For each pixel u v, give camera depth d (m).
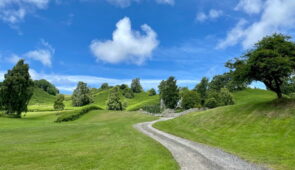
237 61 29.89
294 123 20.55
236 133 23.36
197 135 25.95
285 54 25.80
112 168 11.38
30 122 54.44
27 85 69.25
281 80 28.73
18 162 12.80
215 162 12.75
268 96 106.44
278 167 11.66
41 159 13.50
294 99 26.34
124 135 26.38
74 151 16.05
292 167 11.58
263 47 26.72
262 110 27.39
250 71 26.36
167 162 12.53
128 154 14.75
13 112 67.06
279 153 14.61
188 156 14.40
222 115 33.31
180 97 97.81
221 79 118.38
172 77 97.94
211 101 84.81
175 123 39.91
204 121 34.19
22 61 70.12
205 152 15.80
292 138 17.66
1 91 65.50
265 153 14.93
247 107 31.72
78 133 29.06
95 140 23.20
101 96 164.88
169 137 24.42
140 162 12.56
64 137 25.47
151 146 18.05
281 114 23.78
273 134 19.94
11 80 65.62
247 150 16.28
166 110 89.81
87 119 62.91
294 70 25.55
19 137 25.86
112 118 62.72
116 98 98.31
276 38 26.56
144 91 185.50
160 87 113.44
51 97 187.50
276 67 23.98
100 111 74.00
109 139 23.67
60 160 13.21
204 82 111.44
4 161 13.01
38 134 28.80
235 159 13.52
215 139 22.45
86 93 130.38
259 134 20.97
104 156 14.23
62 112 77.94
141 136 25.03
